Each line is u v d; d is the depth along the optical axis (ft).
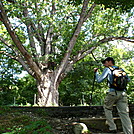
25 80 59.06
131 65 61.62
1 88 54.65
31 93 60.23
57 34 42.91
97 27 46.44
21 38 39.14
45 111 21.20
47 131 12.68
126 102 12.71
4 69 53.21
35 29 41.09
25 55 33.37
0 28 40.34
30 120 16.37
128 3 19.10
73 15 40.16
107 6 20.16
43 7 35.22
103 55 57.41
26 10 39.06
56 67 42.11
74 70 53.98
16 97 56.70
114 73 12.64
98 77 13.10
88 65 54.54
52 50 43.75
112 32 42.34
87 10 44.62
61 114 20.83
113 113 20.01
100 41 44.52
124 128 12.15
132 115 19.83
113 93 12.50
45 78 38.60
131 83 49.70
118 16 43.98
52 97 38.14
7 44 36.42
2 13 29.25
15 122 15.80
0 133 12.51
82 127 13.91
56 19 36.45
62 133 13.97
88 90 57.98
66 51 38.73
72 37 38.73
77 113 20.88
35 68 36.35
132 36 41.01
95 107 21.16
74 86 57.62
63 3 40.73
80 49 44.42
